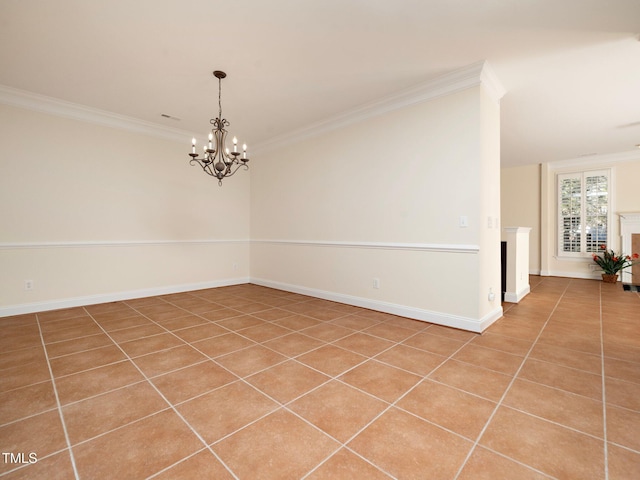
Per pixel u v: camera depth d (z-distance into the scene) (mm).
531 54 2762
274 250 5359
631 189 6141
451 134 3143
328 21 2332
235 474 1255
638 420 1619
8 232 3549
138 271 4559
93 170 4137
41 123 3742
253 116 4234
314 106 3896
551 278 6711
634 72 3066
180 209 4996
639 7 2139
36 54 2770
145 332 3018
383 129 3727
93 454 1364
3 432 1510
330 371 2186
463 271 3078
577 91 3482
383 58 2828
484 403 1781
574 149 5910
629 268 6078
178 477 1238
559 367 2256
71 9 2186
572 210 6809
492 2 2115
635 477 1234
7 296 3551
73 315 3617
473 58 2824
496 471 1271
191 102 3793
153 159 4684
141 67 2988
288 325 3250
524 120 4379
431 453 1378
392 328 3145
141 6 2168
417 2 2123
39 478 1227
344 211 4188
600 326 3242
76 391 1904
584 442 1448
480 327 2979
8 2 2107
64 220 3918
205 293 4961
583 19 2287
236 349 2590
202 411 1699
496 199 3506
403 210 3535
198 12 2230
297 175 4895
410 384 2002
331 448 1410
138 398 1830
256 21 2332
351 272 4113
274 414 1674
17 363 2301
